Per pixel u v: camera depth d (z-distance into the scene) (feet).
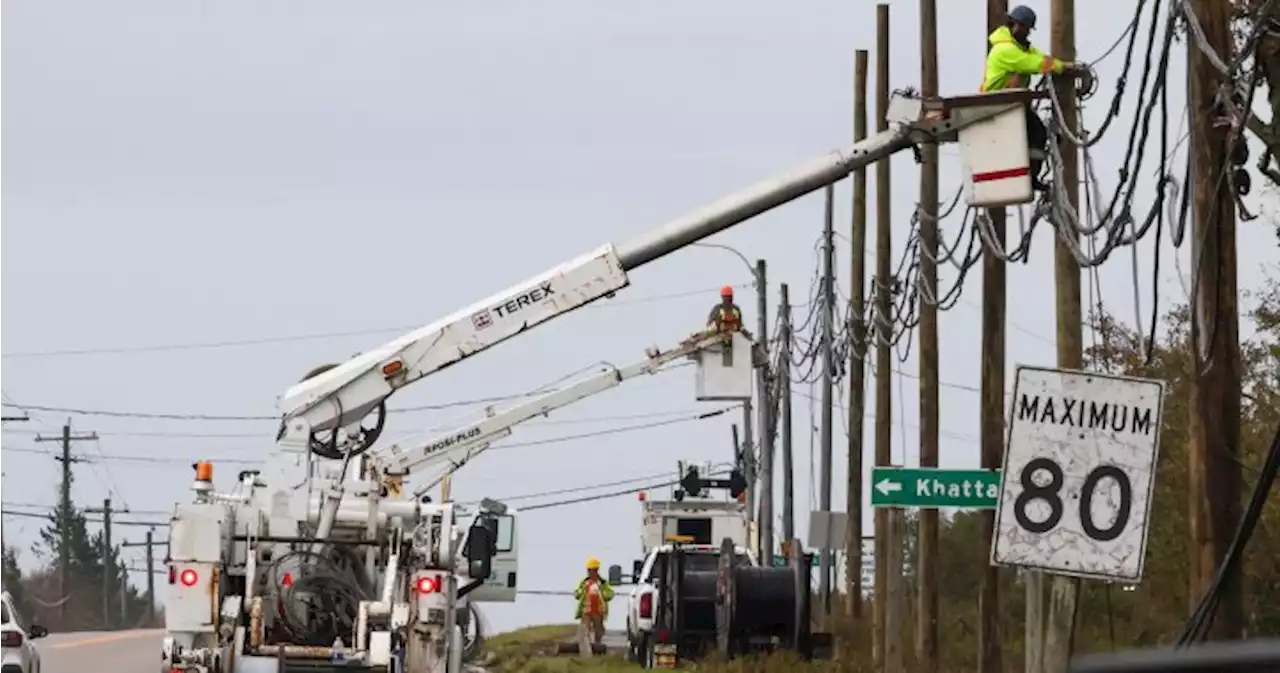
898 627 343.26
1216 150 156.25
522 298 219.61
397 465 352.28
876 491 210.18
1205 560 155.02
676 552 374.43
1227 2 155.43
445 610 214.69
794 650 350.02
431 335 220.84
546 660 391.86
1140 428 136.46
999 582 278.05
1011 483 137.39
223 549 210.59
